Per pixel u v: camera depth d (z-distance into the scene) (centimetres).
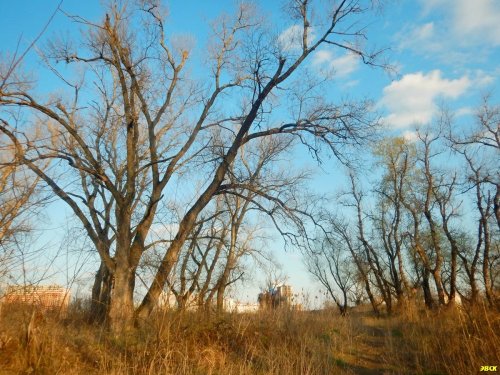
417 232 3322
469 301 1570
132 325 1316
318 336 1634
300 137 1736
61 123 1495
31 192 873
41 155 1300
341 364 1399
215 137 1872
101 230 1603
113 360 1004
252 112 1703
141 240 1547
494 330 1141
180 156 1678
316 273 3559
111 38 1616
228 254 2288
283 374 1099
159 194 1628
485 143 2939
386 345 1631
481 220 2844
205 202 1628
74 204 1518
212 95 1798
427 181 3306
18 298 917
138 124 1750
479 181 2878
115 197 1565
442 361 1277
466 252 3372
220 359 1132
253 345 1281
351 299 4147
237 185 1703
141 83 1723
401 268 3472
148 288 1388
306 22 1742
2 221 843
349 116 1700
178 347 1108
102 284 1828
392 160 3581
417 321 1934
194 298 1351
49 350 904
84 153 1545
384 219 3672
